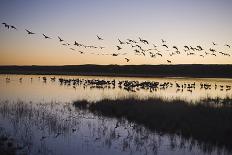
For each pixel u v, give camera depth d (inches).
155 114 1021.2
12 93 1840.6
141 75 6520.7
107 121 965.2
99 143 729.0
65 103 1360.7
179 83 3307.1
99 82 2741.1
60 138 757.3
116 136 793.6
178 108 1107.9
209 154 668.7
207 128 840.3
